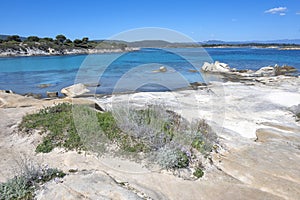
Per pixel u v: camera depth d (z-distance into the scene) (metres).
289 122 6.96
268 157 4.38
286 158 4.34
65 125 5.02
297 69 20.19
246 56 33.97
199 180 3.61
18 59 30.45
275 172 3.83
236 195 3.25
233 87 11.84
